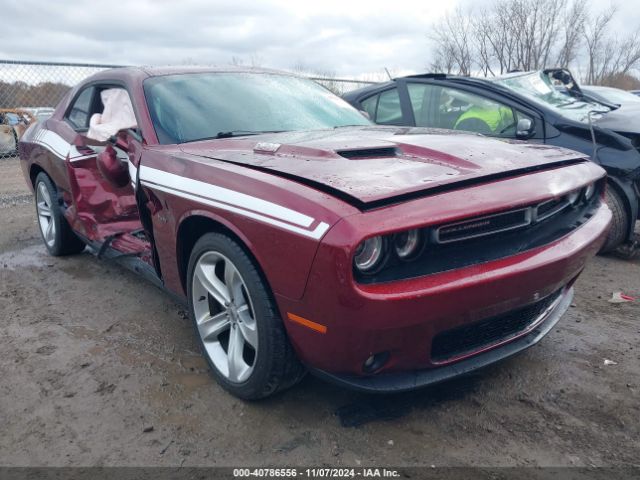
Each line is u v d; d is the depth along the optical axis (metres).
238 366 2.46
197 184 2.43
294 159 2.37
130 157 3.08
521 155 2.54
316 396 2.55
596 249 2.58
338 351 1.99
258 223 2.09
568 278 2.47
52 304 3.75
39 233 5.82
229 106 3.30
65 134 4.07
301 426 2.33
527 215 2.20
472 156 2.40
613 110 5.18
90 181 3.87
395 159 2.41
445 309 1.96
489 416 2.38
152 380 2.73
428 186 2.03
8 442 2.28
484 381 2.66
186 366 2.87
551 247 2.28
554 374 2.72
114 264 4.58
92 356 2.99
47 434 2.33
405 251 1.95
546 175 2.37
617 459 2.10
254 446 2.21
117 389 2.65
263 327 2.20
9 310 3.67
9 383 2.74
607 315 3.47
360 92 6.10
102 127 3.48
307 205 1.94
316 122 3.44
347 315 1.87
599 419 2.35
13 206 7.46
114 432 2.32
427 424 2.33
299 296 1.98
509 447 2.18
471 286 1.97
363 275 1.89
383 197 1.92
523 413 2.40
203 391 2.62
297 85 3.87
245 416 2.41
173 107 3.16
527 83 5.39
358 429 2.30
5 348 3.11
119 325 3.39
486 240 2.15
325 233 1.85
